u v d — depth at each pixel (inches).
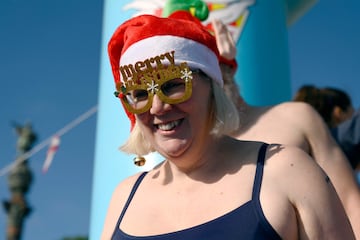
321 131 102.0
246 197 67.0
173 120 71.8
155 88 71.4
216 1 154.3
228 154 74.4
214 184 71.2
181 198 72.4
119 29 80.3
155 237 69.0
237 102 106.5
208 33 77.0
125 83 74.0
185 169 74.5
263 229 64.4
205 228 66.0
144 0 153.3
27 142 817.5
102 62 162.2
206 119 73.9
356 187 98.7
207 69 74.0
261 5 160.6
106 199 139.6
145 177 81.6
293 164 68.7
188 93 70.8
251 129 104.7
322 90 155.6
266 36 157.9
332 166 99.2
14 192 810.2
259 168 69.5
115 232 75.5
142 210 74.9
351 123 125.0
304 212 66.2
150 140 74.8
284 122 103.0
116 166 140.8
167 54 72.2
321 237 65.6
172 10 104.4
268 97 152.4
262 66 154.1
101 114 152.9
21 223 803.4
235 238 64.3
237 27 154.2
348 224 68.7
